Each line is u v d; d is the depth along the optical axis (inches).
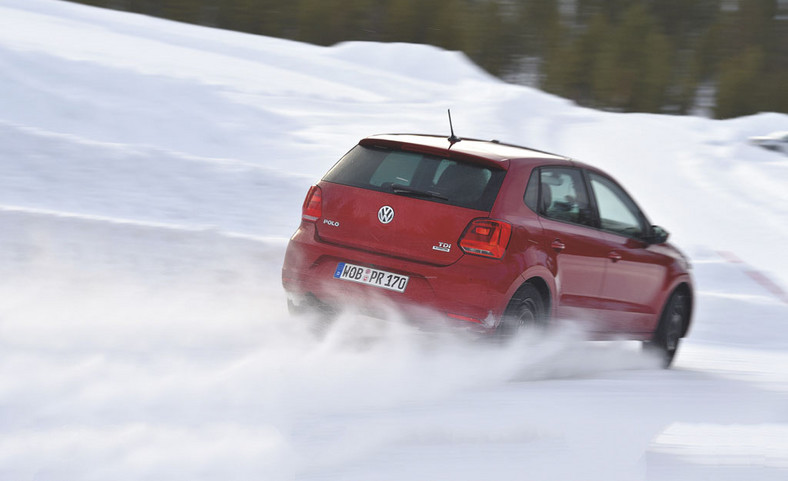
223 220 1600.6
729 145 4530.0
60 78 2925.7
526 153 887.1
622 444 612.4
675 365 1122.0
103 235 1222.3
